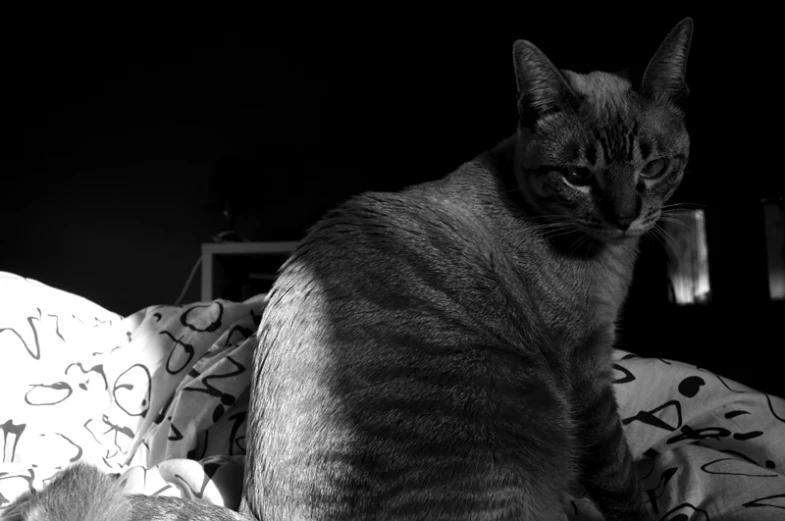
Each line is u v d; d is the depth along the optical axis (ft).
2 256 12.61
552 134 3.62
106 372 4.31
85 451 3.92
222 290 10.02
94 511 2.54
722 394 4.51
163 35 12.87
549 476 3.19
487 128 12.42
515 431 3.07
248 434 3.08
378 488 2.76
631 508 3.64
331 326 3.00
